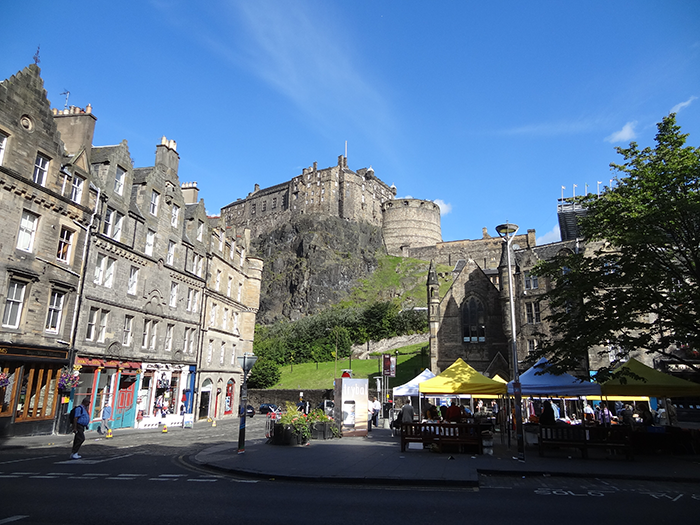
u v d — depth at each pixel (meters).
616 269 22.69
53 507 9.50
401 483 13.36
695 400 40.03
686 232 21.55
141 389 36.19
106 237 31.88
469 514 9.87
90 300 30.39
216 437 27.91
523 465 16.64
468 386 23.11
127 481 12.74
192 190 48.59
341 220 150.50
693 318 20.95
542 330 45.19
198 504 10.20
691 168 21.08
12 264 24.52
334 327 92.75
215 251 49.09
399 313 95.12
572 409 38.84
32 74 26.23
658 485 13.73
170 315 39.94
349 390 28.00
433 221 166.75
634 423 24.67
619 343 22.14
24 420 24.92
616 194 23.70
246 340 56.31
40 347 25.81
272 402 70.06
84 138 32.09
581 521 9.39
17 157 25.03
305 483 13.34
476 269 50.19
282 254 144.62
